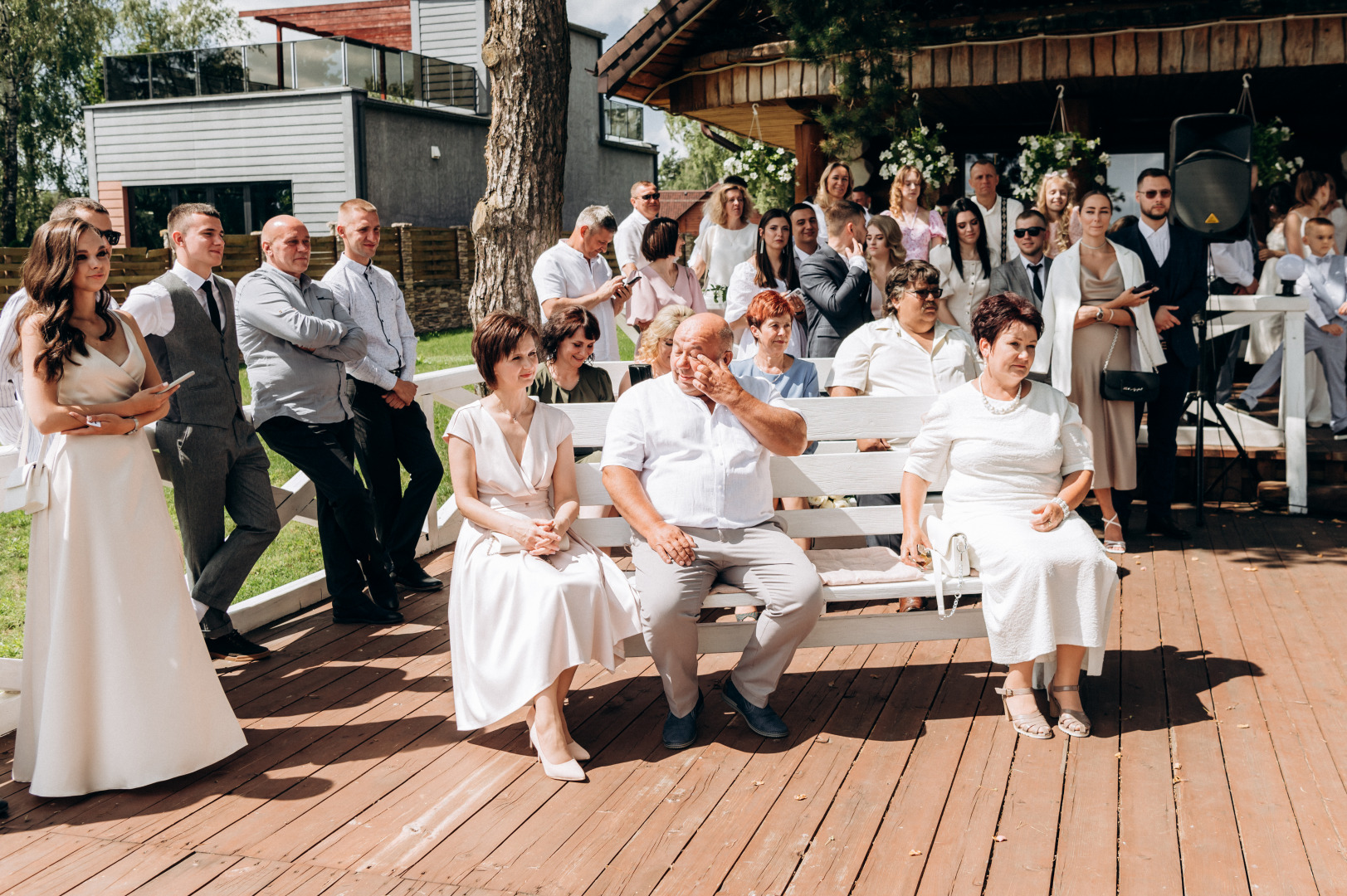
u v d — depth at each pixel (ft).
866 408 13.62
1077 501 12.40
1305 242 24.22
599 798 10.48
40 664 10.69
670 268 20.54
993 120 34.81
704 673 13.83
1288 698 12.57
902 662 14.10
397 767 11.25
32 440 10.69
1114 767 10.97
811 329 19.49
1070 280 18.53
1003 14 27.91
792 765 11.13
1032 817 9.97
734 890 8.86
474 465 11.96
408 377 17.04
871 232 19.97
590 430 13.24
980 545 11.95
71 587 10.43
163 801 10.54
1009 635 11.68
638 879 9.04
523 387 12.03
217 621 14.21
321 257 50.31
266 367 15.02
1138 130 35.19
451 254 59.06
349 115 59.57
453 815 10.19
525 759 11.43
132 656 10.60
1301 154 33.96
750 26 30.58
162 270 44.14
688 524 11.98
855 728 12.05
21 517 23.22
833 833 9.73
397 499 17.33
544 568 11.24
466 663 11.43
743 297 19.47
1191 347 19.53
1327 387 24.18
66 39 96.17
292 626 15.93
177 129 63.05
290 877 9.12
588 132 80.33
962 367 15.78
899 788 10.58
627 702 12.92
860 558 13.33
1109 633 14.93
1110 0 27.35
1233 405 26.05
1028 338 12.33
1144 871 9.05
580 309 15.49
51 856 9.48
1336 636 14.49
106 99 64.85
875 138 30.83
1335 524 20.42
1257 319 23.53
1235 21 25.77
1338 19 25.23
